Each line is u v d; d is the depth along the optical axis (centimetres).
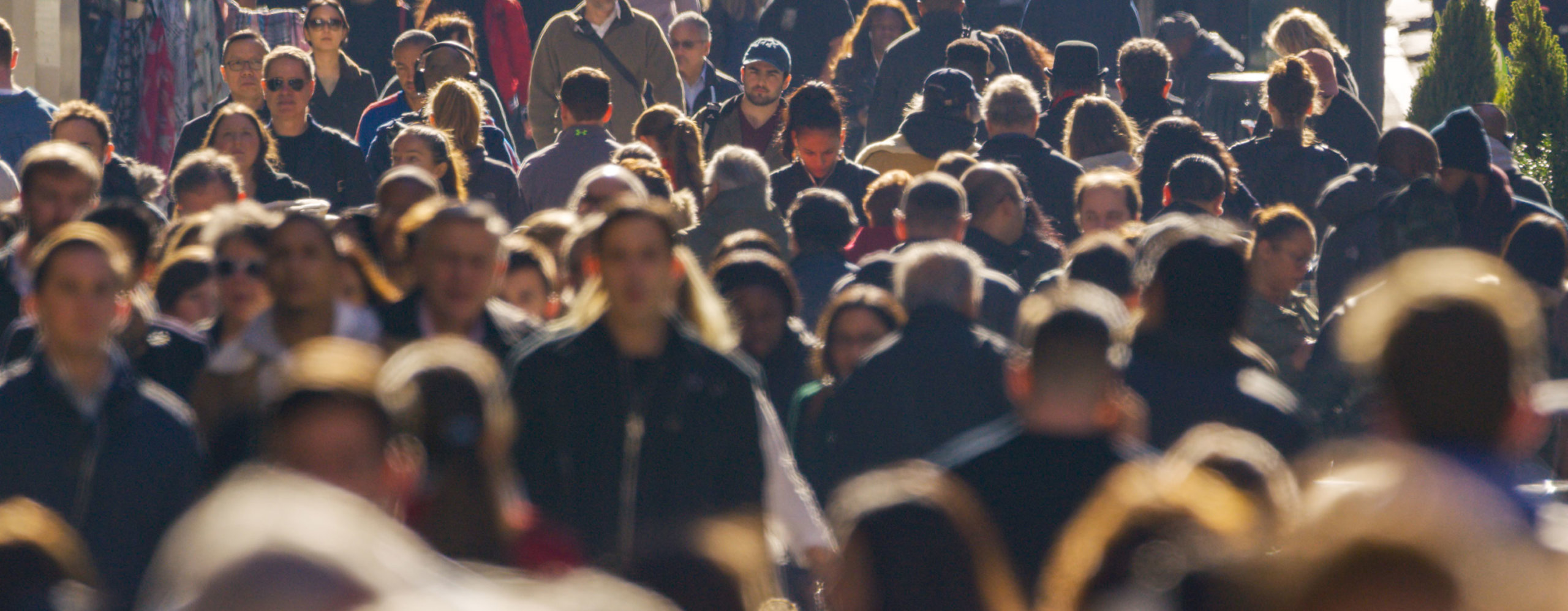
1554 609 225
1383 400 552
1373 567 206
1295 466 831
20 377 934
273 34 2972
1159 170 1870
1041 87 2780
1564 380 1617
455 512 698
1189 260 950
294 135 1997
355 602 167
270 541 168
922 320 1120
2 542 487
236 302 1136
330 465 515
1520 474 623
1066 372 757
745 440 986
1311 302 1573
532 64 2461
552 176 1898
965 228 1511
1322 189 2017
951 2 2486
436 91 1912
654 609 189
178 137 2662
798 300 1292
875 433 1093
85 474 923
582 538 951
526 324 1098
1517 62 2617
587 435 966
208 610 165
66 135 1756
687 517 957
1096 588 470
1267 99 2217
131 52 2628
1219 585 430
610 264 970
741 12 3312
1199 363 943
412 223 1080
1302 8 3397
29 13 2494
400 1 3053
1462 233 1789
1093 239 1261
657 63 2475
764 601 397
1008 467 752
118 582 914
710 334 1080
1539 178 2484
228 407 996
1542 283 1627
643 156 1753
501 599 174
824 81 3045
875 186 1678
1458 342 536
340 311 1033
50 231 1255
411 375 703
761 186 1608
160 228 1452
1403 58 3681
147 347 1103
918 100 2056
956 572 500
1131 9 3034
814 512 1020
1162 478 504
